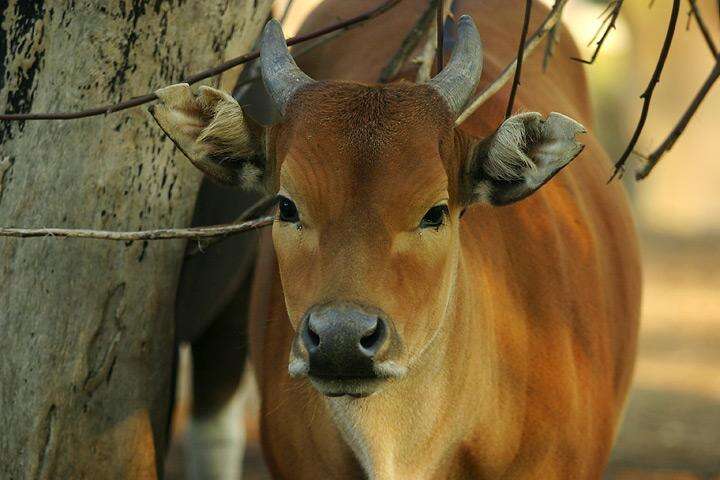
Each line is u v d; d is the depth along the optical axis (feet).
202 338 46.26
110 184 32.96
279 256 28.17
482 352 31.22
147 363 34.63
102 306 33.42
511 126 28.66
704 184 213.87
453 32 38.73
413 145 27.25
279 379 33.94
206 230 30.78
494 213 33.88
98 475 34.04
